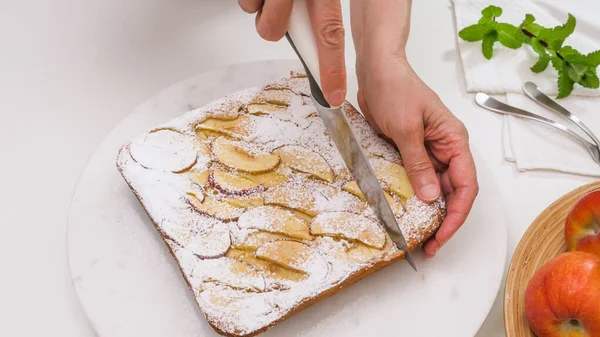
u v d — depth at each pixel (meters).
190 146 0.79
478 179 0.81
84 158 0.85
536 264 0.74
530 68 0.92
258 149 0.79
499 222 0.78
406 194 0.76
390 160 0.78
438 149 0.78
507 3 0.98
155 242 0.77
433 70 0.93
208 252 0.72
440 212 0.75
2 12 0.98
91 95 0.90
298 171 0.78
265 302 0.69
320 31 0.67
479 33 0.93
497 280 0.75
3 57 0.93
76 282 0.74
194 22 0.98
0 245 0.79
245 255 0.73
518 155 0.85
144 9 0.99
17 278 0.77
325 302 0.73
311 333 0.72
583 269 0.66
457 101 0.91
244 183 0.77
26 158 0.85
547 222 0.76
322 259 0.72
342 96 0.69
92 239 0.77
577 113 0.89
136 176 0.77
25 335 0.74
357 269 0.71
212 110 0.82
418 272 0.75
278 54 0.95
